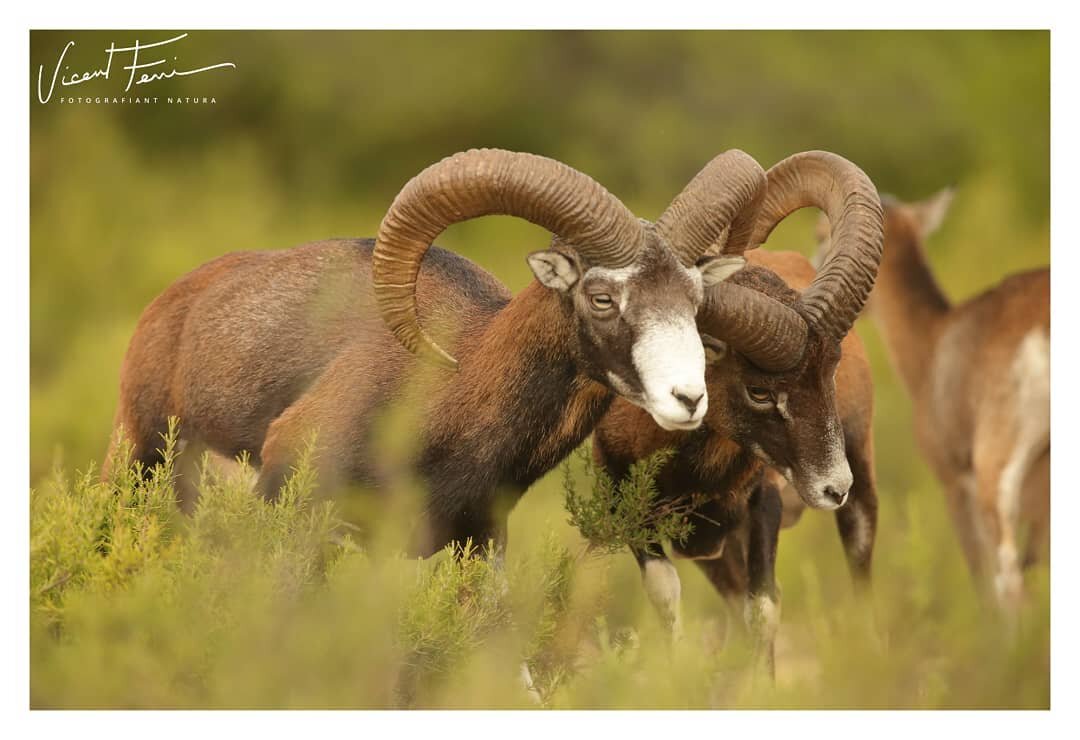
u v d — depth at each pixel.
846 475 22.34
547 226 20.92
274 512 21.48
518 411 22.20
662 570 25.02
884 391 51.44
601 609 24.27
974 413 37.47
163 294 26.58
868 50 80.88
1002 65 82.75
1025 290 36.75
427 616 21.48
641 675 22.95
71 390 42.44
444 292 23.67
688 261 21.25
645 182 75.50
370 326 23.77
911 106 79.75
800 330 21.89
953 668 25.70
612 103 77.31
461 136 77.81
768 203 24.97
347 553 22.06
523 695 22.41
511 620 22.56
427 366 22.80
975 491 38.12
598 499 24.59
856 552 28.73
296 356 24.16
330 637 21.05
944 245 72.44
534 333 21.88
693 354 20.12
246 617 20.36
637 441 25.00
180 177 67.38
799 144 78.06
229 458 25.02
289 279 24.95
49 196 61.41
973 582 36.56
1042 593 26.50
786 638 32.22
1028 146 81.00
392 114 76.50
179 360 25.58
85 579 21.25
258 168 70.19
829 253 22.98
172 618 20.00
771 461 22.83
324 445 22.92
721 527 25.94
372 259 22.75
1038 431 35.72
